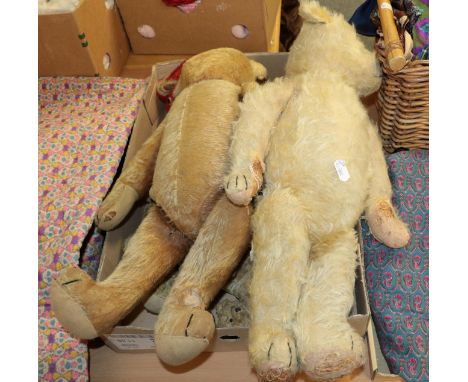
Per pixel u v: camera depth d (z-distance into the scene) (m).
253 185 0.77
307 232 0.80
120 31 1.31
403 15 0.96
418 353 0.88
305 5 0.98
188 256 0.83
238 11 1.17
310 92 0.89
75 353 0.89
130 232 1.04
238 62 1.01
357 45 0.95
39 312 0.91
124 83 1.19
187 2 1.18
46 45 1.14
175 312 0.76
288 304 0.74
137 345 0.91
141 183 0.95
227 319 0.97
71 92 1.21
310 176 0.81
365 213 0.92
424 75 0.89
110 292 0.78
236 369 0.94
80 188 0.98
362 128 0.91
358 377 0.89
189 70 0.98
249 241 0.85
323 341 0.70
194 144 0.85
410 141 1.05
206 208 0.85
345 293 0.76
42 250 0.92
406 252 0.95
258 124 0.86
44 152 1.05
